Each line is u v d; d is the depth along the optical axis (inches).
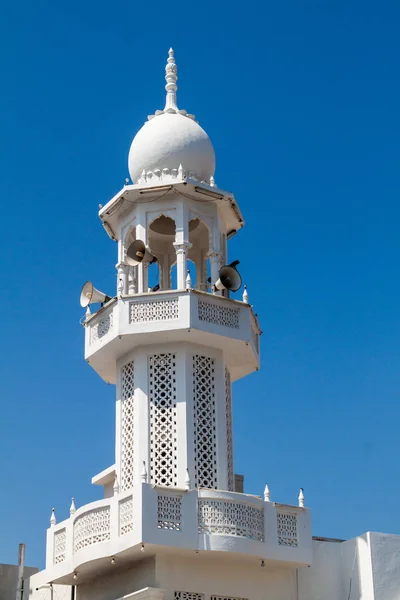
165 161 1465.3
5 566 1572.3
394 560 1369.3
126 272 1465.3
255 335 1473.9
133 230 1483.8
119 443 1402.6
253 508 1317.7
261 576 1348.4
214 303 1401.3
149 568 1286.9
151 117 1525.6
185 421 1358.3
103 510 1309.1
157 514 1258.0
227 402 1446.9
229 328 1401.3
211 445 1371.8
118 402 1422.2
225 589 1314.0
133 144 1502.2
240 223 1524.4
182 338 1389.0
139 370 1395.2
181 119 1502.2
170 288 1566.2
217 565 1318.9
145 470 1309.1
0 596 1555.1
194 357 1395.2
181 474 1337.4
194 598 1290.6
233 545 1274.6
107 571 1346.0
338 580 1385.3
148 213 1449.3
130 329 1379.2
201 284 1540.4
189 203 1449.3
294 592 1363.2
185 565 1296.8
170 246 1584.6
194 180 1433.3
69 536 1359.5
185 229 1432.1
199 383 1390.3
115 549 1270.9
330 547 1403.8
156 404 1378.0
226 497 1294.3
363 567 1365.7
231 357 1449.3
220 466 1365.7
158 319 1380.4
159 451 1359.5
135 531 1247.5
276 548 1317.7
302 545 1341.0
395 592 1353.3
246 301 1428.4
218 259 1455.5
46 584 1448.1
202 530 1273.4
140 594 1252.5
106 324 1422.2
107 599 1349.7
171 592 1274.6
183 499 1277.1
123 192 1440.7
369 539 1366.9
